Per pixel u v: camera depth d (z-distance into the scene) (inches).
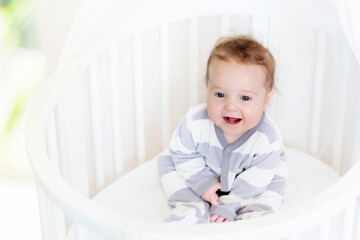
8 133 108.0
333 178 57.8
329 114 63.2
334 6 47.9
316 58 60.1
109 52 56.9
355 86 59.5
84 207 36.1
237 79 50.6
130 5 57.3
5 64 108.1
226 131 53.0
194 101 63.8
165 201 54.6
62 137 54.2
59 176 39.0
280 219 35.2
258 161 53.7
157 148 67.4
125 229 34.3
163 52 60.1
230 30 61.4
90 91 57.1
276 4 59.3
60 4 52.2
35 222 91.4
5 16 106.3
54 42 53.9
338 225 51.1
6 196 98.0
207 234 33.8
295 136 66.7
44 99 47.8
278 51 61.3
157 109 65.2
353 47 48.1
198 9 59.3
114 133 60.3
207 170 55.3
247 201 52.8
